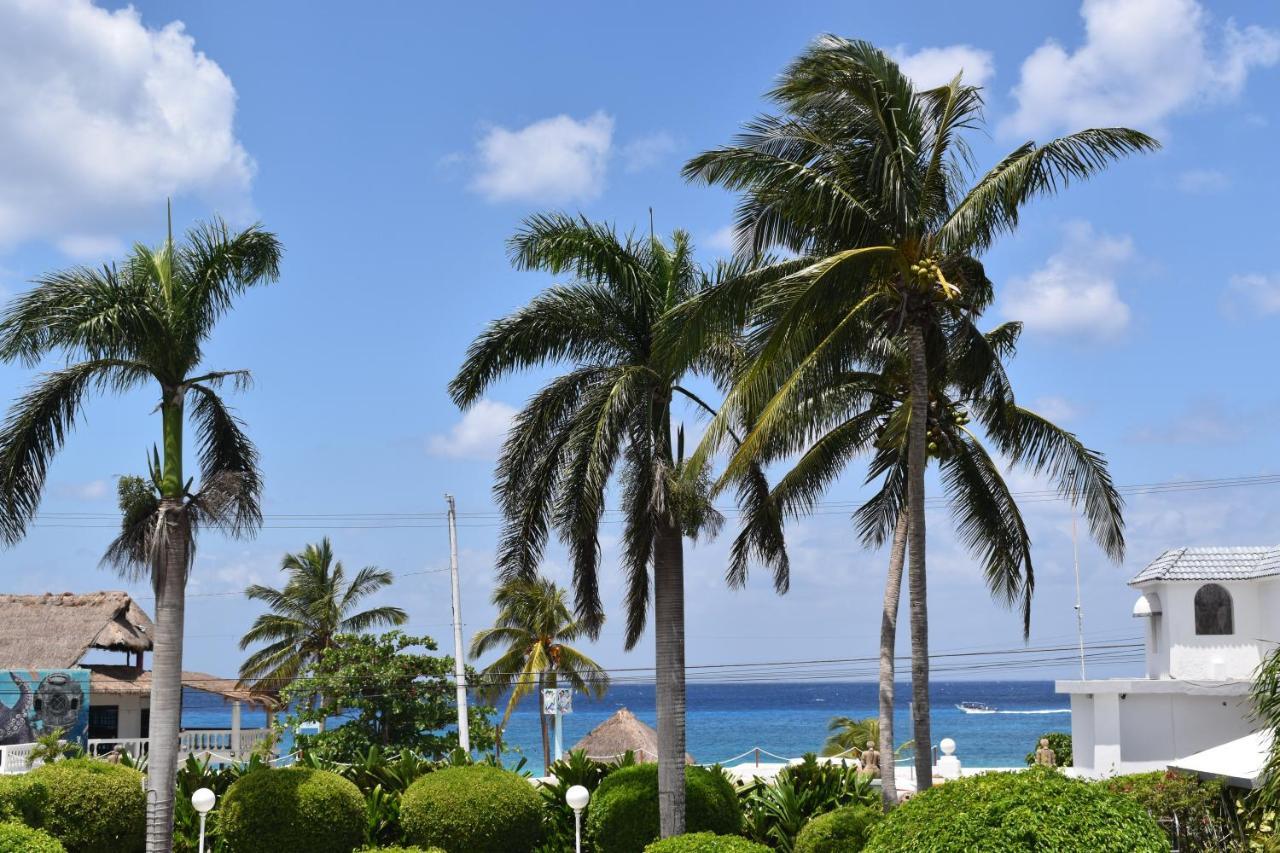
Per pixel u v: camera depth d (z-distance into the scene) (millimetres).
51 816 21453
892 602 23969
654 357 21266
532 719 145875
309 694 36094
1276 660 15281
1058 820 10766
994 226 19812
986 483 25094
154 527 22000
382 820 23266
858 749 47656
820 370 20047
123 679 38719
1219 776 20188
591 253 22469
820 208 19516
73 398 22281
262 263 23547
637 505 22141
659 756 21500
